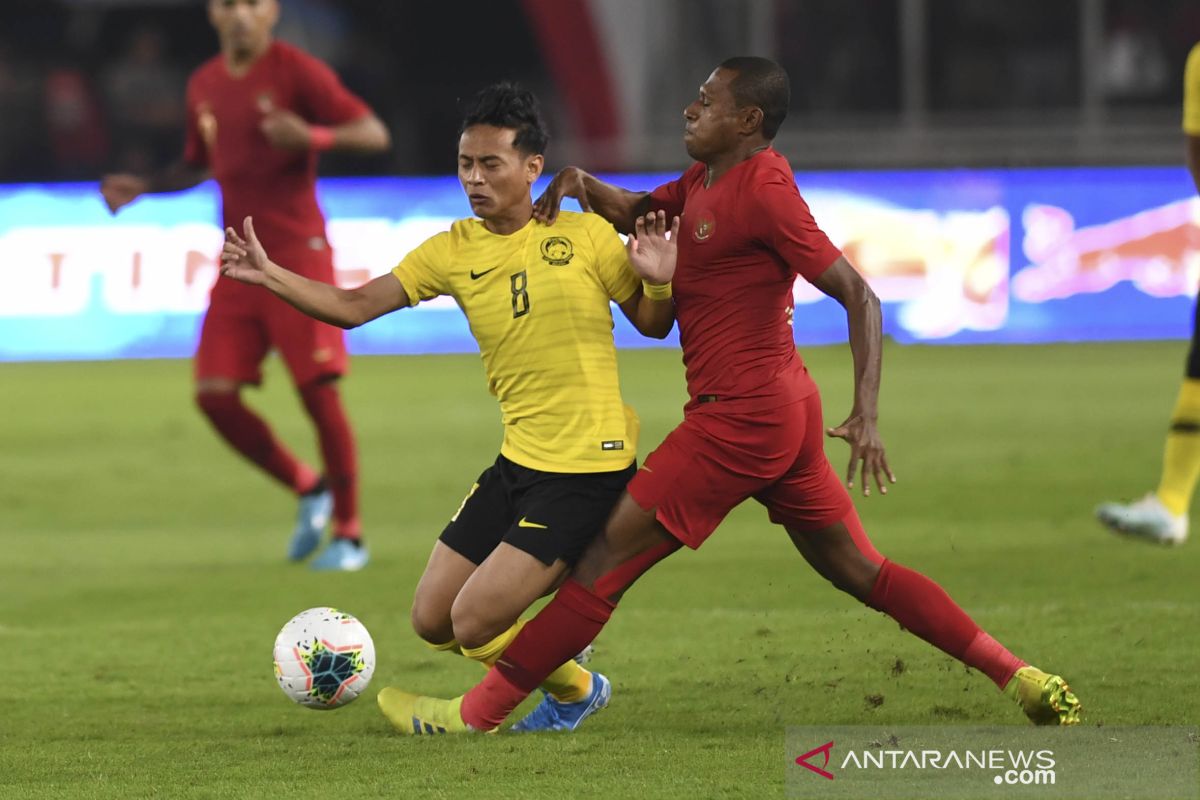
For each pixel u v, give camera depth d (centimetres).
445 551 1850
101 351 6347
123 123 7600
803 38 7238
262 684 2158
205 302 6312
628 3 7256
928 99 7256
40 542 3353
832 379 5291
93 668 2272
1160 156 6122
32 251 6369
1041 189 6112
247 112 3034
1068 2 7144
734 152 1767
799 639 2311
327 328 3020
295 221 3056
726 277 1750
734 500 1766
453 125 7656
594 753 1716
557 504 1758
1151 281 6094
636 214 1925
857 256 6188
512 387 1798
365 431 4656
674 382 5462
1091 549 2911
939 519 3244
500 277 1784
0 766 1734
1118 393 4947
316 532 3103
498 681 1791
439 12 7969
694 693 2028
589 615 1766
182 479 4091
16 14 8206
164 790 1617
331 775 1653
